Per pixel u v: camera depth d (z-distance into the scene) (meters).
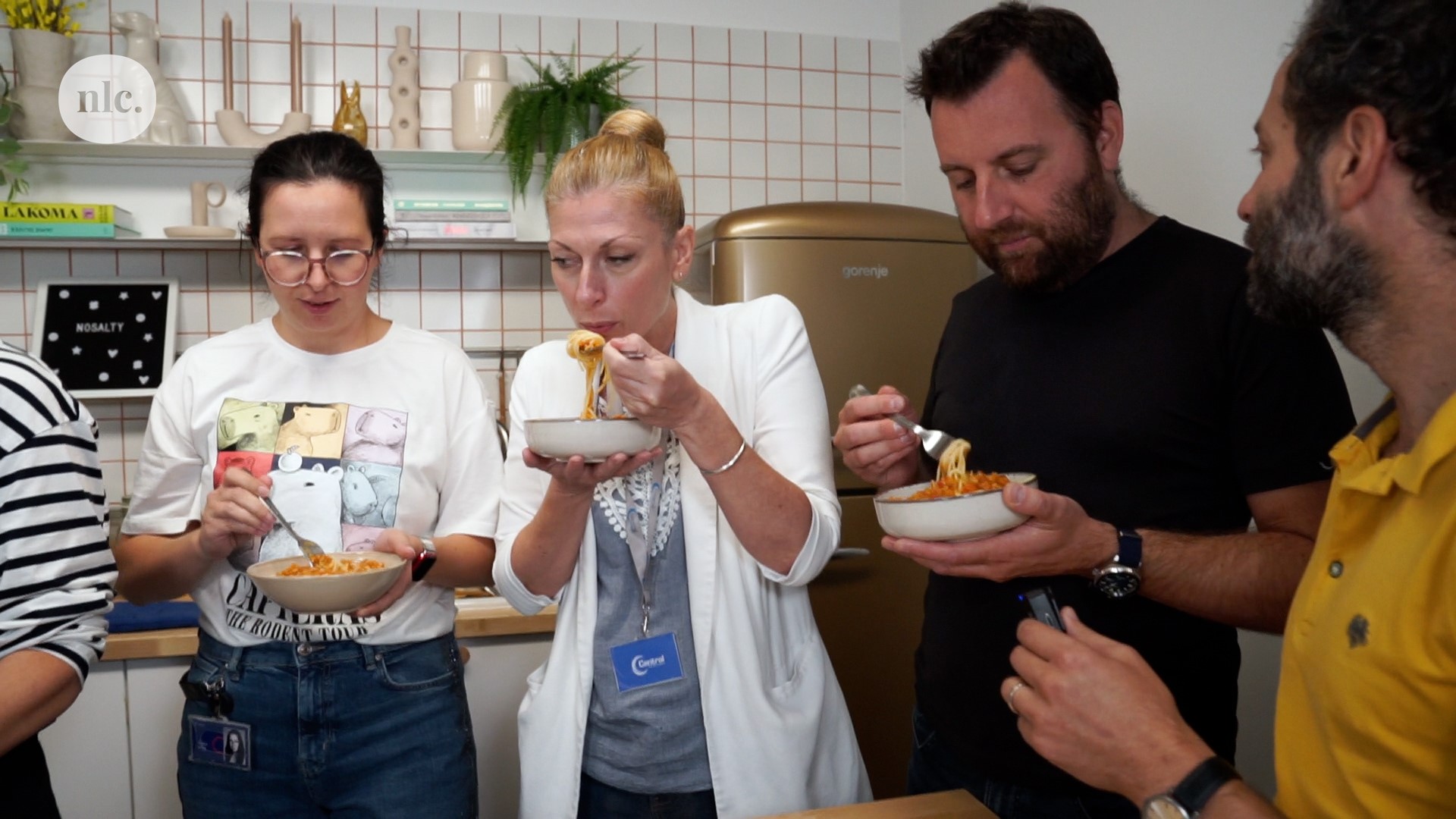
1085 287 1.24
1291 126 0.72
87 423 1.10
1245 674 1.86
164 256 2.73
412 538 1.35
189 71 2.75
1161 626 1.17
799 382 1.33
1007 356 1.31
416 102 2.80
